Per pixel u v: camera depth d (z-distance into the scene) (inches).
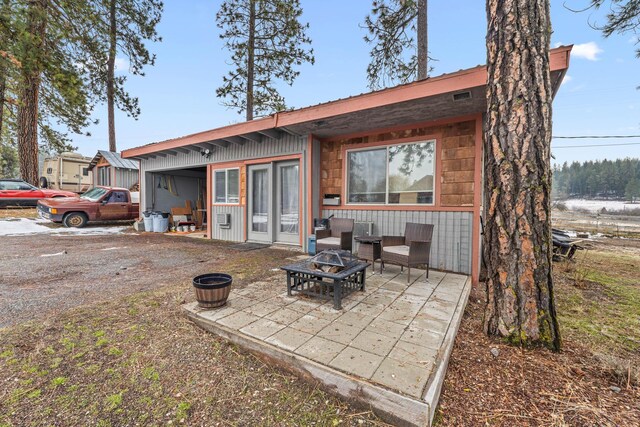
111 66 574.6
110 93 580.7
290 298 131.8
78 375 80.0
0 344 93.1
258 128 241.3
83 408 68.7
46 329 104.0
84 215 392.2
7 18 365.1
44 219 416.2
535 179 94.5
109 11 508.4
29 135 498.6
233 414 68.9
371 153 229.3
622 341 105.4
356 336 95.5
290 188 271.6
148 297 136.9
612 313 135.0
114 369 83.2
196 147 327.9
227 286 120.3
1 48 368.5
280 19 465.7
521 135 95.0
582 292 169.2
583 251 343.3
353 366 77.8
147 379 79.8
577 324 121.3
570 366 87.6
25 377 78.2
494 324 103.3
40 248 251.9
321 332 98.3
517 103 95.2
